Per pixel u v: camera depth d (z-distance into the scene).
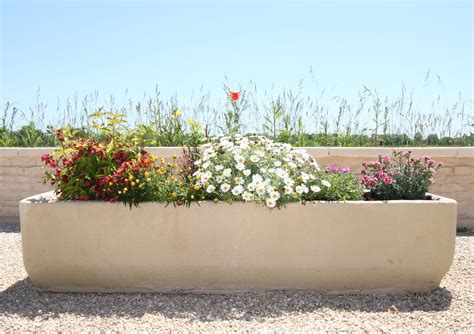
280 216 3.42
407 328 2.86
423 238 3.44
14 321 2.98
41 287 3.56
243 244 3.43
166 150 5.92
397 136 7.51
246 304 3.26
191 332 2.79
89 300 3.37
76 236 3.46
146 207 3.43
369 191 4.21
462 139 7.49
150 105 7.45
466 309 3.19
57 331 2.82
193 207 3.42
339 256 3.43
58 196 3.87
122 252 3.45
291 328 2.84
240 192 3.44
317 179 3.74
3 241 5.17
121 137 3.94
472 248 4.80
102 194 3.58
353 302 3.34
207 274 3.46
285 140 6.93
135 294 3.49
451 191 6.03
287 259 3.43
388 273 3.46
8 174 6.33
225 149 4.04
